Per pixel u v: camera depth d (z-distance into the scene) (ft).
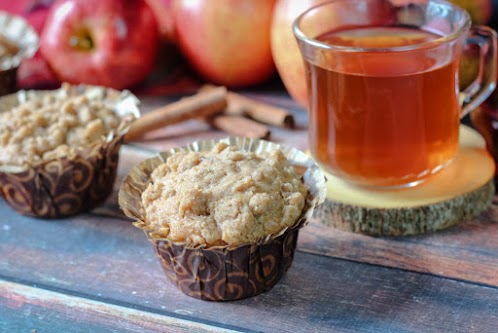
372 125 1.83
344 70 1.81
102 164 2.01
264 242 1.74
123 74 2.39
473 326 1.73
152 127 2.21
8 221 2.04
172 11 2.47
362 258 1.88
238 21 2.29
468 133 2.08
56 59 2.38
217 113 2.27
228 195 1.77
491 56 1.91
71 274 1.89
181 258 1.77
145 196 1.82
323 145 1.90
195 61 2.40
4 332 1.78
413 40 1.92
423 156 1.86
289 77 2.21
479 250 1.88
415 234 1.92
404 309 1.77
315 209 1.90
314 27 1.96
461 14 1.87
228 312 1.79
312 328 1.75
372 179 1.88
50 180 1.97
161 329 1.77
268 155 1.87
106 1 2.34
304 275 1.86
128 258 1.92
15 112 2.05
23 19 2.48
